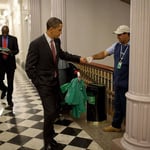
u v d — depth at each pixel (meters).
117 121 3.85
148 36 2.52
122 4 6.60
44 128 3.07
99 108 4.29
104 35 6.61
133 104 2.69
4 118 4.68
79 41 6.46
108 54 3.85
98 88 4.23
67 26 6.33
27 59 2.99
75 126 4.20
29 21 8.14
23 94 6.68
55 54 3.08
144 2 2.47
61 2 5.55
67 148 3.36
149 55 2.55
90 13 6.43
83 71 5.65
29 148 3.42
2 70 5.39
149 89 2.61
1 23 23.02
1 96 6.05
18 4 12.15
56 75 3.12
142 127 2.67
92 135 3.80
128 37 3.50
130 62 2.72
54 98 3.13
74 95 4.11
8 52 5.10
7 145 3.51
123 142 2.86
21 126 4.26
